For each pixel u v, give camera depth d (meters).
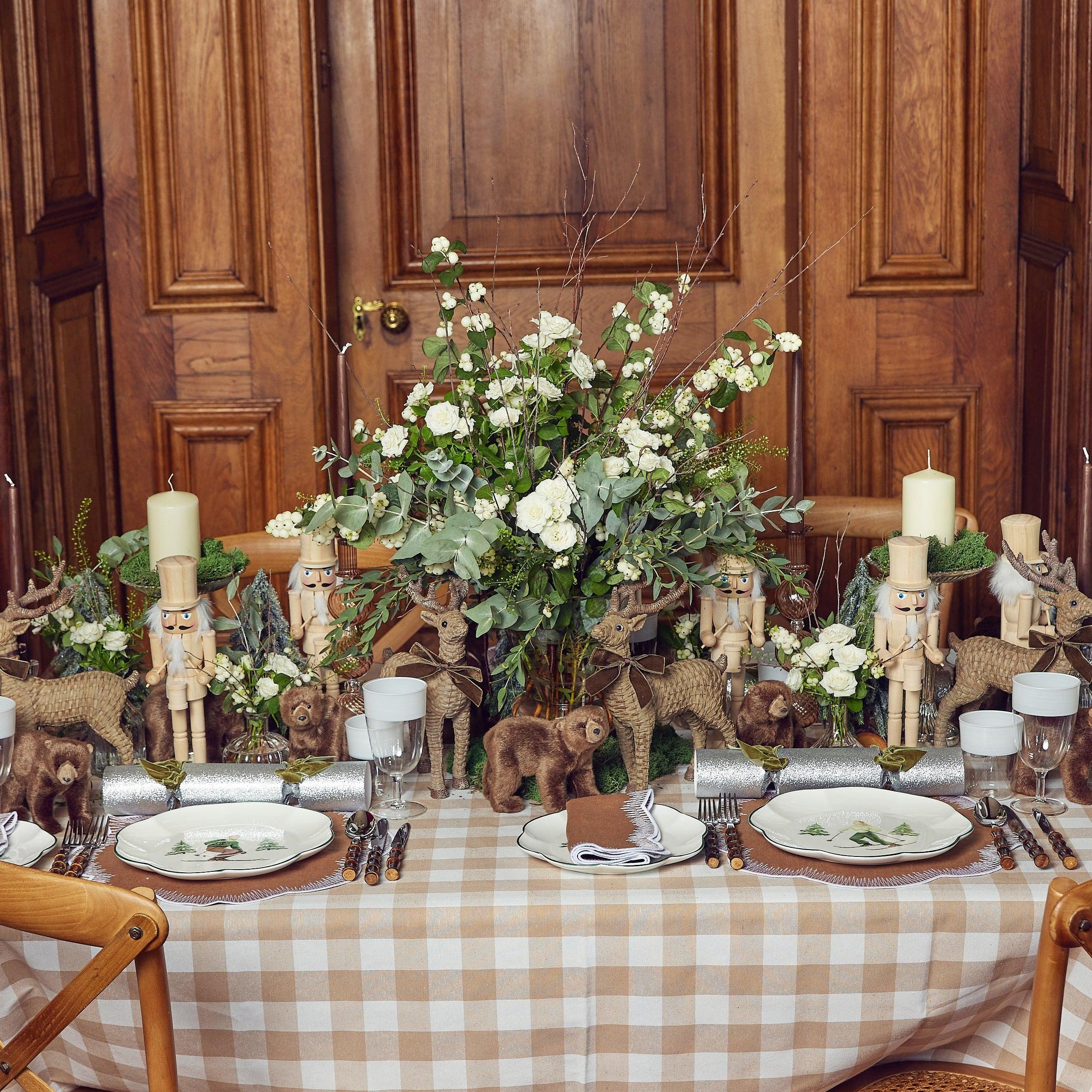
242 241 3.20
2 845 1.38
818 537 3.12
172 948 1.26
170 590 1.58
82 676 1.57
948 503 1.72
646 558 1.52
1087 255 2.67
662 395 1.64
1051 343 2.88
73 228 3.01
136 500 3.33
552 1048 1.28
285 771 1.49
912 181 3.12
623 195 3.24
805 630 1.71
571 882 1.31
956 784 1.50
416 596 1.55
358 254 3.29
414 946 1.26
